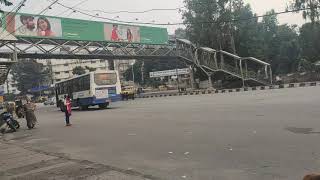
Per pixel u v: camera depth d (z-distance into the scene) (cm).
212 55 6400
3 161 1158
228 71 6166
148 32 6000
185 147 1102
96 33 5403
